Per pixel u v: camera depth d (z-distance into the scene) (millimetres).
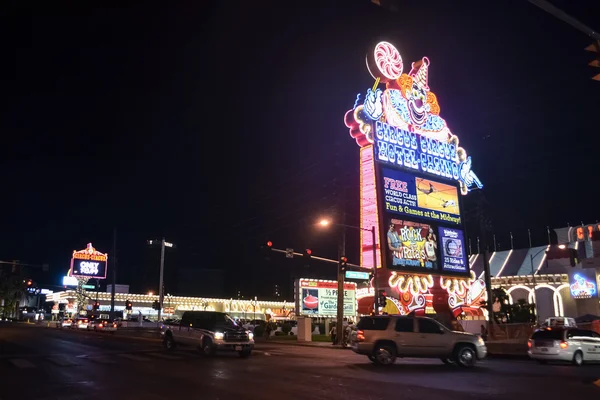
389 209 47375
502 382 14289
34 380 14227
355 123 49125
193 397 11258
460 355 19219
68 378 14641
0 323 79812
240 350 22781
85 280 85562
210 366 18266
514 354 26031
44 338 36250
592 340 22500
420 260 48625
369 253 47250
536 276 67750
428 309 48281
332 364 19484
